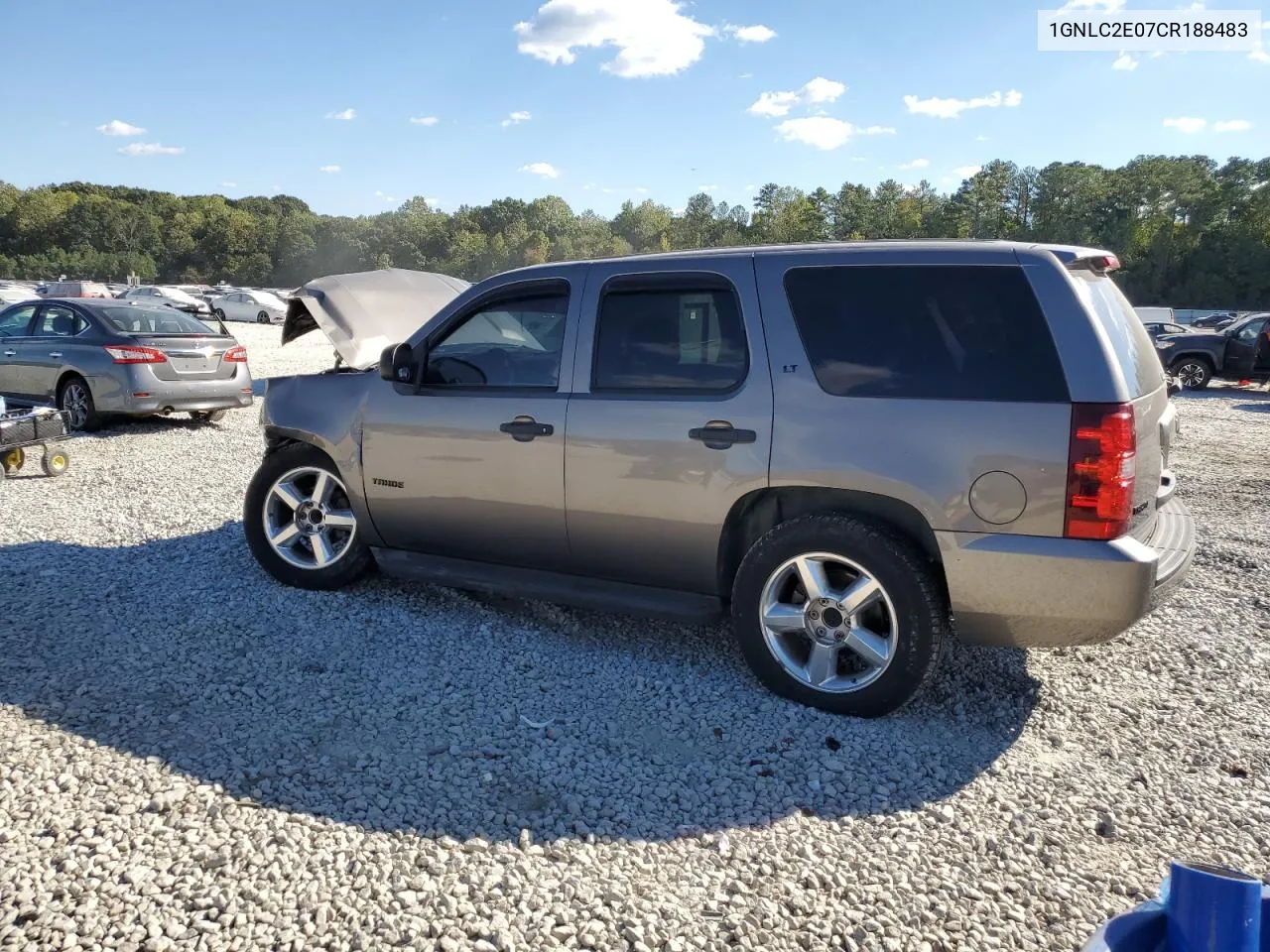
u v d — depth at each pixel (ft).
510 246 568.82
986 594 11.58
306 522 17.38
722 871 9.26
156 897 8.57
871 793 10.77
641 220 595.88
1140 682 13.96
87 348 36.29
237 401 38.96
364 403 16.24
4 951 7.81
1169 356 66.64
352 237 588.91
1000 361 11.55
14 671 13.41
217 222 596.70
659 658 14.65
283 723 12.13
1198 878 5.61
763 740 11.97
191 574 18.19
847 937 8.28
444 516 15.57
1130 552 10.95
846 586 12.70
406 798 10.39
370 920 8.36
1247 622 16.55
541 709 12.75
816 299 12.66
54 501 24.98
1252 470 32.17
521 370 14.85
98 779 10.55
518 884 8.93
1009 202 470.39
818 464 12.27
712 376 13.20
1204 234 399.85
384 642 15.01
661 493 13.43
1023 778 11.14
